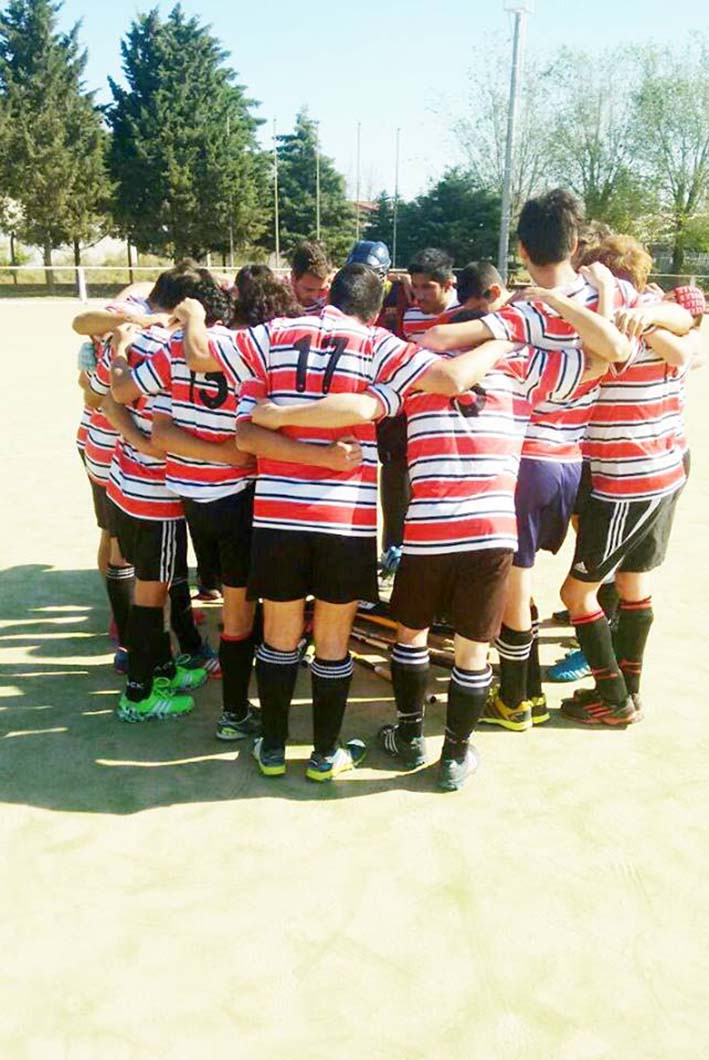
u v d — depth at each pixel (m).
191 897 2.84
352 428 3.26
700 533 6.71
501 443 3.26
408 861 3.03
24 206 40.41
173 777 3.51
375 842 3.13
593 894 2.90
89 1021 2.38
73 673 4.38
